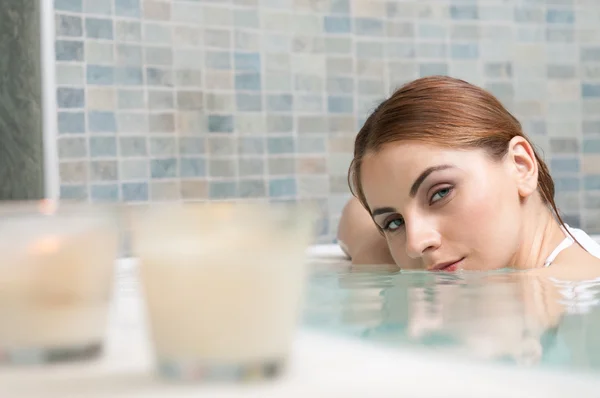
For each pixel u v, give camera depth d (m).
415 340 0.44
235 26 2.33
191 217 0.31
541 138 2.63
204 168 2.30
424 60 2.54
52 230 0.34
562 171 2.65
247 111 2.35
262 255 0.30
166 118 2.25
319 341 0.36
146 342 0.38
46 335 0.33
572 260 1.29
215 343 0.30
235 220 0.31
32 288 0.33
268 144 2.37
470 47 2.58
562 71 2.65
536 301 0.68
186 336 0.30
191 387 0.29
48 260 0.33
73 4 2.14
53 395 0.28
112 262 0.36
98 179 2.17
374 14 2.49
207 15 2.30
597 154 2.66
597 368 0.36
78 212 0.35
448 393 0.27
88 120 2.16
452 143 1.26
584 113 2.67
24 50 2.01
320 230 2.42
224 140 2.32
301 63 2.41
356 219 1.65
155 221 0.31
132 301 0.61
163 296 0.30
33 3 2.02
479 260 1.26
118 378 0.30
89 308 0.34
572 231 1.48
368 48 2.48
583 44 2.65
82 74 2.15
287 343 0.31
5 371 0.32
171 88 2.26
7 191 1.97
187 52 2.28
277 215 0.32
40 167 2.02
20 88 2.00
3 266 0.33
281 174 2.39
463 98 1.32
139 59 2.22
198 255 0.30
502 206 1.29
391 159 1.26
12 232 0.33
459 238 1.25
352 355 0.33
